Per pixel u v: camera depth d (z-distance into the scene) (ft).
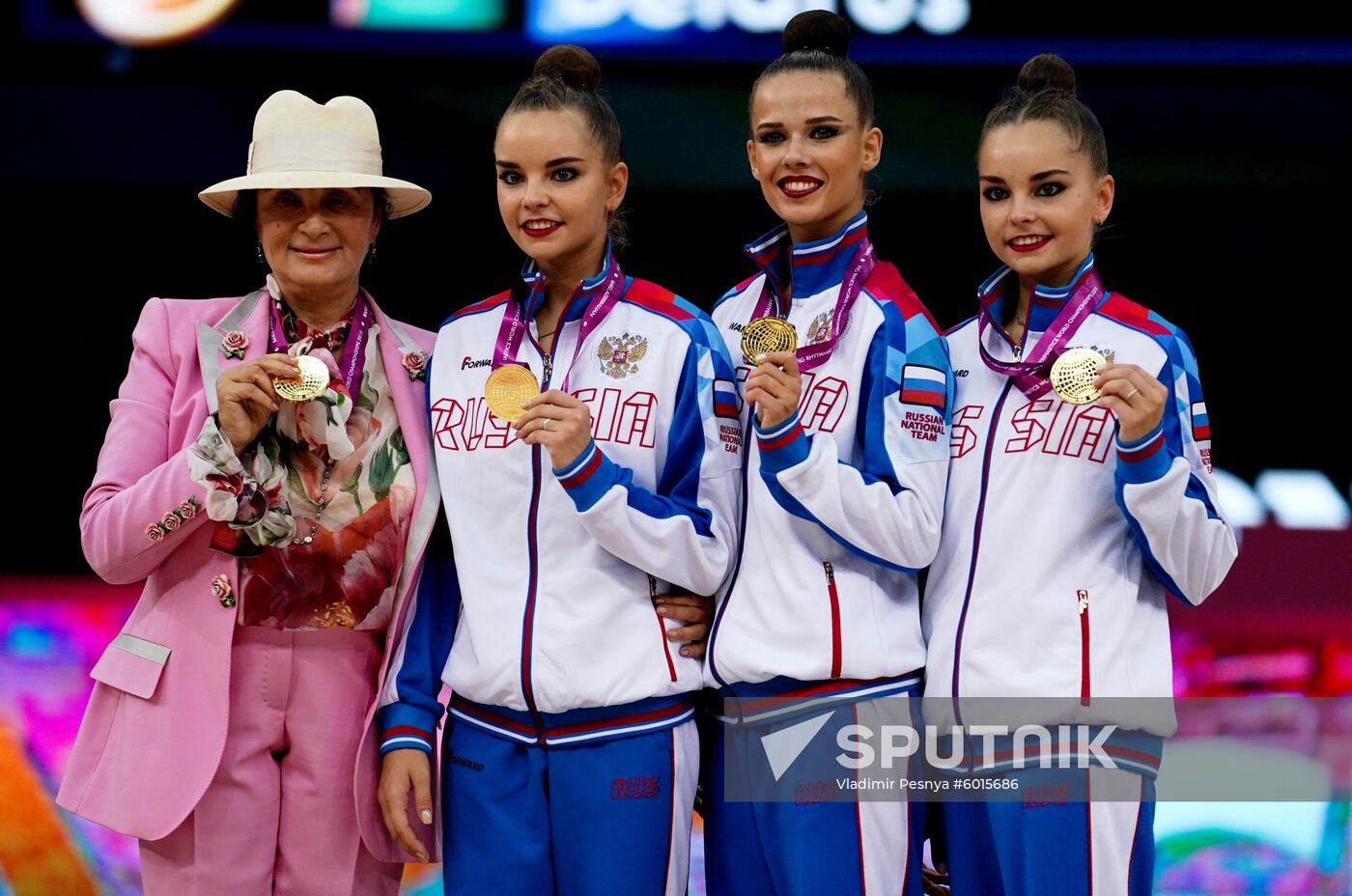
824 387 30.76
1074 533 29.48
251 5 62.90
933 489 29.91
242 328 30.83
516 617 29.96
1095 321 30.66
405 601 30.81
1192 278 68.49
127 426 30.22
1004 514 29.91
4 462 68.23
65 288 68.44
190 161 63.62
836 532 29.12
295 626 30.14
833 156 30.94
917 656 30.42
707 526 30.27
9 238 67.21
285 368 28.17
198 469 27.96
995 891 29.91
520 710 30.14
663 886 30.07
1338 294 67.72
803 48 31.96
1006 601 29.53
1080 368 28.73
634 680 29.71
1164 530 28.55
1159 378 29.78
